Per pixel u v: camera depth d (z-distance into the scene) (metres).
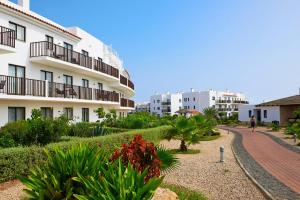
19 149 10.51
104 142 14.35
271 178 10.86
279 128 41.78
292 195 8.61
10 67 21.84
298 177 11.06
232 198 8.43
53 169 5.46
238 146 21.80
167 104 123.50
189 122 17.95
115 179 4.64
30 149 10.76
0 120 20.66
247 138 28.95
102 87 38.38
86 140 13.41
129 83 48.47
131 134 17.66
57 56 25.00
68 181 5.12
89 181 4.80
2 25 20.77
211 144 23.14
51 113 26.08
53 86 25.05
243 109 65.00
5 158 10.04
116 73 39.06
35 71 24.39
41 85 23.41
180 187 8.98
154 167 6.68
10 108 21.81
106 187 4.36
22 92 21.42
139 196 4.38
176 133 18.02
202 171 12.15
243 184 10.01
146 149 6.74
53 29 26.14
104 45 40.81
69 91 27.23
